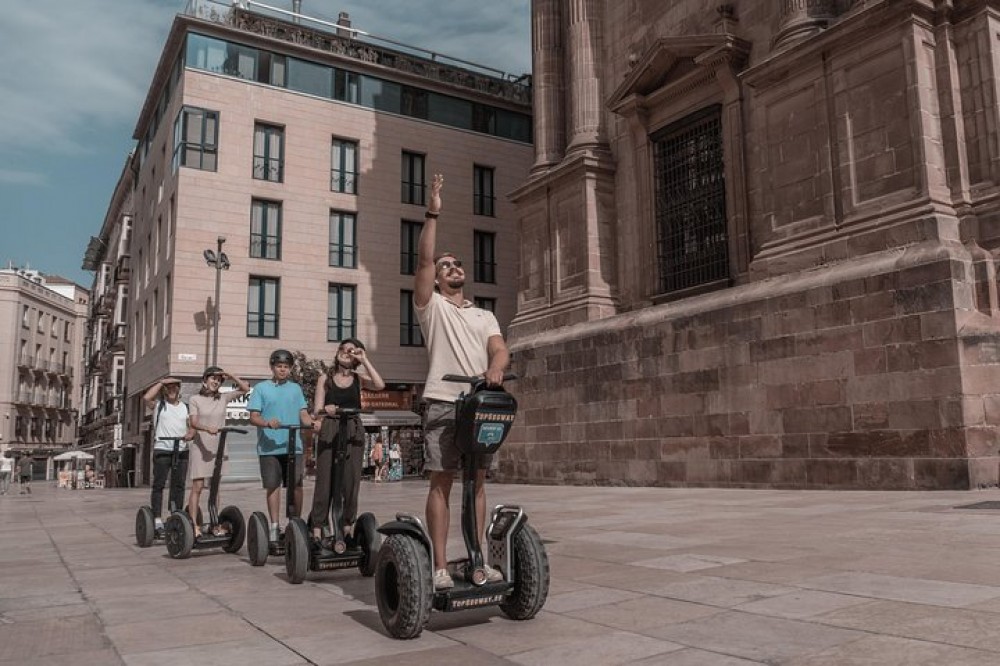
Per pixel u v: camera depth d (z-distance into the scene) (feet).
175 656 10.94
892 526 21.17
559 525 26.30
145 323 125.29
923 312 34.55
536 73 72.08
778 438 40.60
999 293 34.32
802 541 19.39
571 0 67.41
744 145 50.67
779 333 41.01
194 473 24.49
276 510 21.53
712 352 45.16
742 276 49.70
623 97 60.70
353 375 19.25
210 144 106.11
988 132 37.04
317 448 19.06
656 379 49.21
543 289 66.49
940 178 37.73
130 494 82.33
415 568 11.66
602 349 54.24
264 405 21.44
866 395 36.45
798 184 43.78
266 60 112.16
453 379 12.23
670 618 12.03
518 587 12.61
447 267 13.87
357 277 114.73
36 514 47.16
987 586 12.91
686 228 56.08
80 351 301.63
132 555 23.68
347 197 115.24
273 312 108.78
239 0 113.09
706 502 33.86
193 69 106.11
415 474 113.29
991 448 32.89
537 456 60.18
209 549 24.91
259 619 13.44
